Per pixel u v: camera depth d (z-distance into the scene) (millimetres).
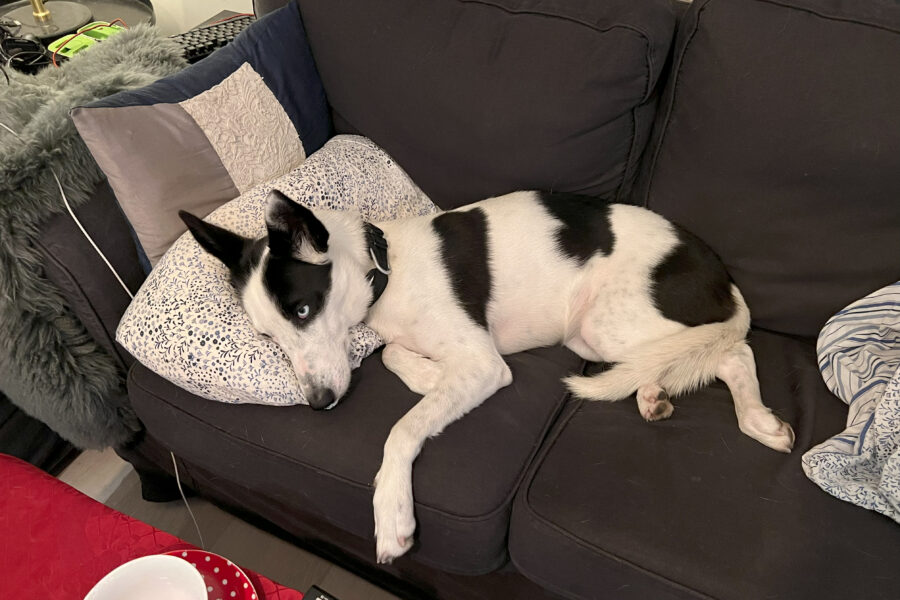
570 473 1272
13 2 2471
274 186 1605
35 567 1187
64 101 1610
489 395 1439
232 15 2492
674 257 1543
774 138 1383
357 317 1535
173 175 1562
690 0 1706
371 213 1733
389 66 1656
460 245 1591
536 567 1238
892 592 1055
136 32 1958
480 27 1550
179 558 1058
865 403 1271
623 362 1555
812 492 1202
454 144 1673
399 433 1293
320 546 1731
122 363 1661
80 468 2080
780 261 1500
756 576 1084
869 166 1312
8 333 1489
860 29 1285
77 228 1521
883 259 1386
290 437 1384
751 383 1408
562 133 1549
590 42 1452
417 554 1340
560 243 1618
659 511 1183
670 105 1521
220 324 1419
